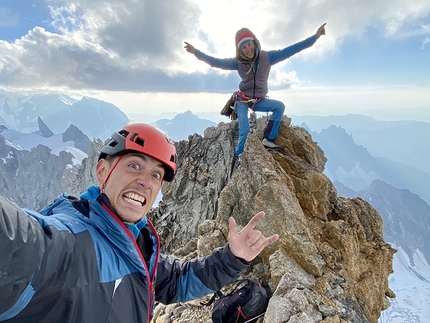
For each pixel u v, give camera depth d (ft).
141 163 2.50
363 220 8.33
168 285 3.37
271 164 8.09
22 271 1.42
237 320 4.69
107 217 2.17
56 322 1.66
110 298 1.93
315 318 4.54
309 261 5.80
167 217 14.56
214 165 14.75
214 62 9.08
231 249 3.33
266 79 9.01
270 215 6.45
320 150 11.35
